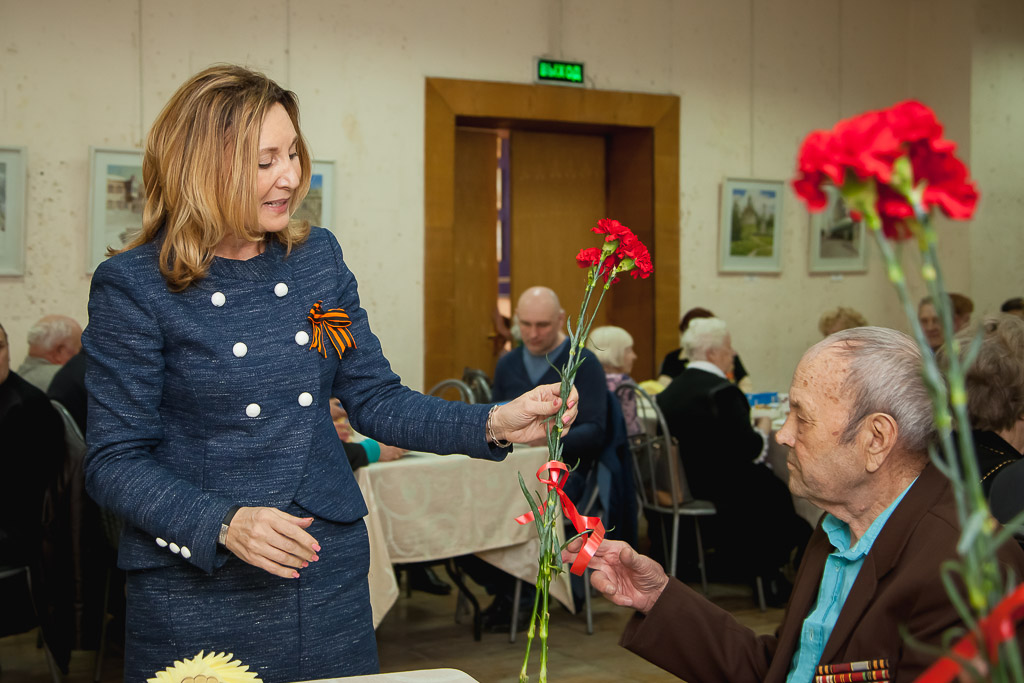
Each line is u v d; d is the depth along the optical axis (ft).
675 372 17.98
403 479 10.34
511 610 12.63
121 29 17.06
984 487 5.47
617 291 22.44
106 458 4.17
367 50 18.79
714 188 21.89
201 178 4.15
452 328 19.61
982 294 22.70
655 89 21.22
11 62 16.40
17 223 16.47
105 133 17.01
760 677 4.66
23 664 11.28
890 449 4.06
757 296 22.43
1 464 9.48
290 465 4.35
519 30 19.98
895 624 3.89
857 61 23.17
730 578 14.78
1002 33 22.57
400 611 13.48
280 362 4.38
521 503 11.21
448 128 19.43
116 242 17.08
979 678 1.81
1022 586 1.86
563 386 4.09
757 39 22.12
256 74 4.37
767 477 13.15
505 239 21.97
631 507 12.53
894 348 4.15
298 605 4.39
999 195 22.74
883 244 1.86
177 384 4.27
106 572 10.59
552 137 22.07
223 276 4.40
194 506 4.00
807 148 1.93
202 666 3.46
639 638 4.77
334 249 4.82
